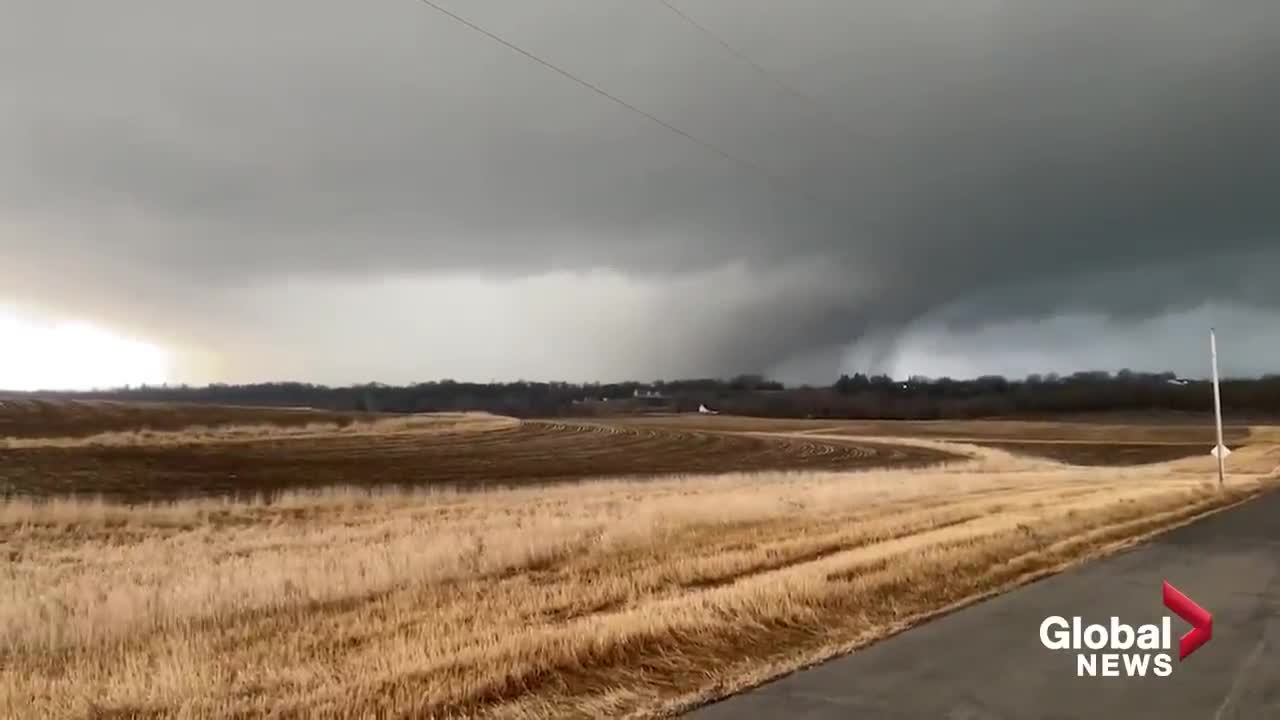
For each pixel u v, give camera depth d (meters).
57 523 26.78
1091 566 16.31
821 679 8.95
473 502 35.25
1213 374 40.59
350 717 7.57
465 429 112.00
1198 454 90.94
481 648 9.56
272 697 8.14
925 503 29.80
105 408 95.81
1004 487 39.75
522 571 16.42
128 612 12.01
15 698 8.24
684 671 9.22
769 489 37.12
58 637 11.10
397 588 14.27
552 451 85.25
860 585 13.11
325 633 10.84
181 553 19.11
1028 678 8.98
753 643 10.32
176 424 87.94
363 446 81.56
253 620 11.92
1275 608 12.56
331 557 17.14
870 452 92.12
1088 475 55.25
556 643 9.62
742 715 7.86
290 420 100.44
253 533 23.80
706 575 14.96
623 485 46.09
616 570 15.77
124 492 44.50
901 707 8.07
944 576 14.52
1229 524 24.33
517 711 7.88
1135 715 7.86
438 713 7.72
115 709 7.95
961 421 178.12
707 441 104.19
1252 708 8.06
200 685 8.52
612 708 8.02
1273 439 110.25
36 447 61.91
